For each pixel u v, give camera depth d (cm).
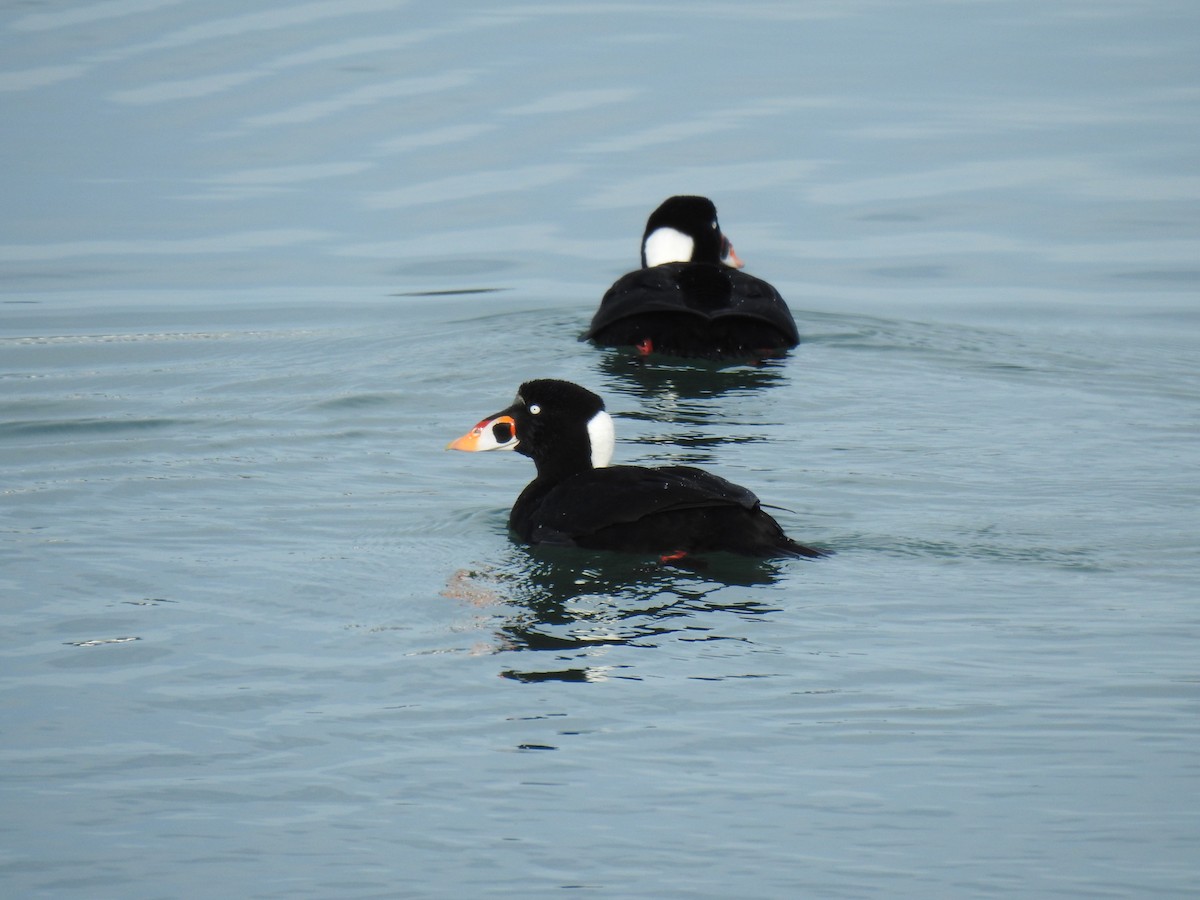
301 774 845
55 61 2845
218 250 2178
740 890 741
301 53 2930
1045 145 2566
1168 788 820
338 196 2367
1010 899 730
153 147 2512
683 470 1210
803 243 2211
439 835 787
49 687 950
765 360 1705
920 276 2091
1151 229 2253
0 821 800
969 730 883
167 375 1673
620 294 1762
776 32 3164
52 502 1288
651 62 2938
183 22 3092
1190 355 1733
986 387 1612
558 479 1253
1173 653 979
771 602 1070
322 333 1853
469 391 1599
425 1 3294
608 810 808
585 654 990
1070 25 3222
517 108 2695
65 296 2005
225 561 1162
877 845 775
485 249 2189
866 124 2655
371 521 1252
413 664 977
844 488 1314
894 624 1031
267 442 1452
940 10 3344
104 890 744
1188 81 2852
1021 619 1038
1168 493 1295
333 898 739
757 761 852
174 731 894
